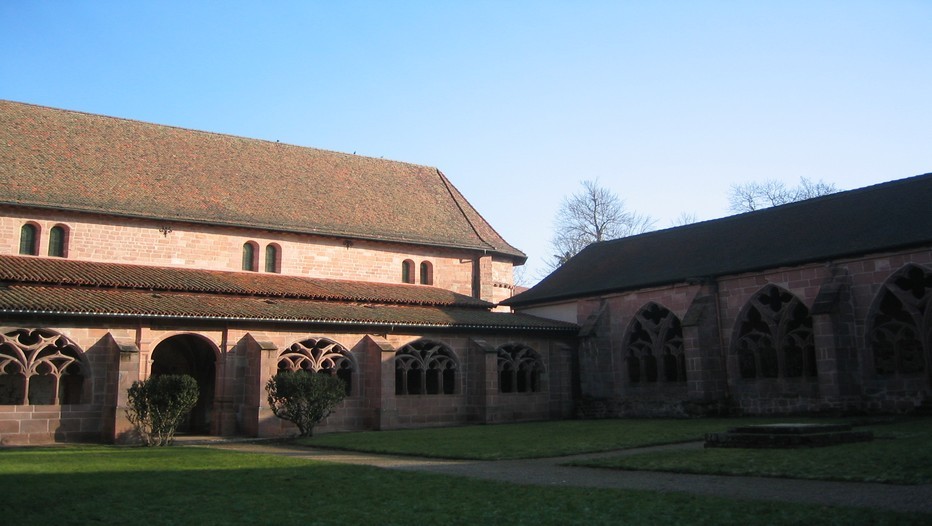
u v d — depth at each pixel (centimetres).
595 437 2195
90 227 3159
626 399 3406
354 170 4434
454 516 930
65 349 2588
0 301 2428
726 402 3072
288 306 3131
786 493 1062
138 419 2438
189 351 3281
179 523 903
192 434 2992
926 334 2523
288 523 900
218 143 4044
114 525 894
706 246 3525
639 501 1008
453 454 1839
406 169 4731
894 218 2792
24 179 3100
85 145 3525
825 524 821
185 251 3372
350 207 4025
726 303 3148
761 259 3056
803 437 1593
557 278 4181
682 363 3309
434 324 3284
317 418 2645
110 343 2617
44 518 941
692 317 3130
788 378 2908
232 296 3148
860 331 2686
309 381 2622
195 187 3594
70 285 2811
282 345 2964
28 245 3036
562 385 3631
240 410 2862
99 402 2584
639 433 2275
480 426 3102
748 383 3047
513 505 1005
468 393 3403
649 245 3962
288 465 1588
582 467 1512
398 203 4288
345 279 3781
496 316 3688
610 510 946
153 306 2734
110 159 3512
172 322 2750
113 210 3167
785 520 846
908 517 845
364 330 3177
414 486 1224
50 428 2488
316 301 3350
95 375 2584
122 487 1231
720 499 1005
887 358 2641
